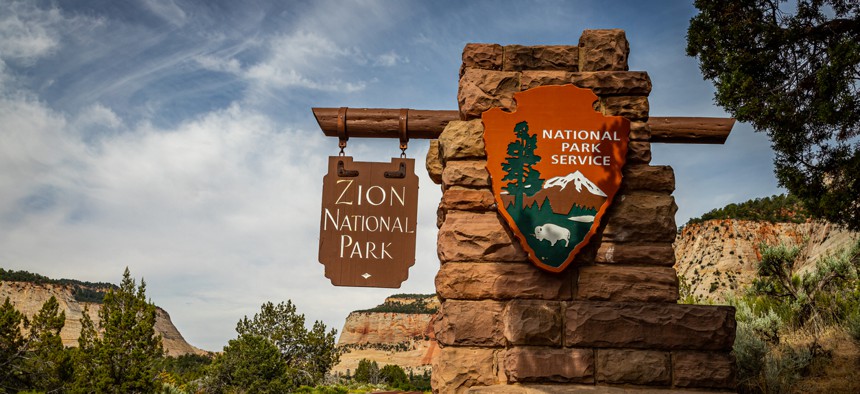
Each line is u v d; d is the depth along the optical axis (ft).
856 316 33.30
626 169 17.08
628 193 17.02
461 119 18.21
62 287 469.98
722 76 40.86
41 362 118.01
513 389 15.26
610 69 17.88
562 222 16.39
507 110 17.47
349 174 19.01
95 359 110.93
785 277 43.47
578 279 16.39
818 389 27.53
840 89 35.53
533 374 15.57
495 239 16.62
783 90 39.55
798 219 167.02
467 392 15.24
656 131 19.27
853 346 31.89
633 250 16.56
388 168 19.10
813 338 34.50
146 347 112.78
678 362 15.69
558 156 16.81
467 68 17.97
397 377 262.88
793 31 39.19
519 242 16.43
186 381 149.79
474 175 17.07
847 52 34.71
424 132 19.62
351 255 18.54
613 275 16.42
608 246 16.61
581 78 17.57
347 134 19.69
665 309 15.96
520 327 15.81
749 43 41.14
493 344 16.05
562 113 17.10
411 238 18.63
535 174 16.71
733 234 171.42
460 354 16.01
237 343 140.05
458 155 17.31
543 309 15.99
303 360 176.96
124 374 109.09
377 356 516.32
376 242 18.61
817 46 40.06
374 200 18.86
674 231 16.69
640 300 16.26
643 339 15.80
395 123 19.44
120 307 113.60
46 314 121.80
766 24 40.37
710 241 176.35
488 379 15.83
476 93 17.61
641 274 16.40
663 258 16.48
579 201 16.53
